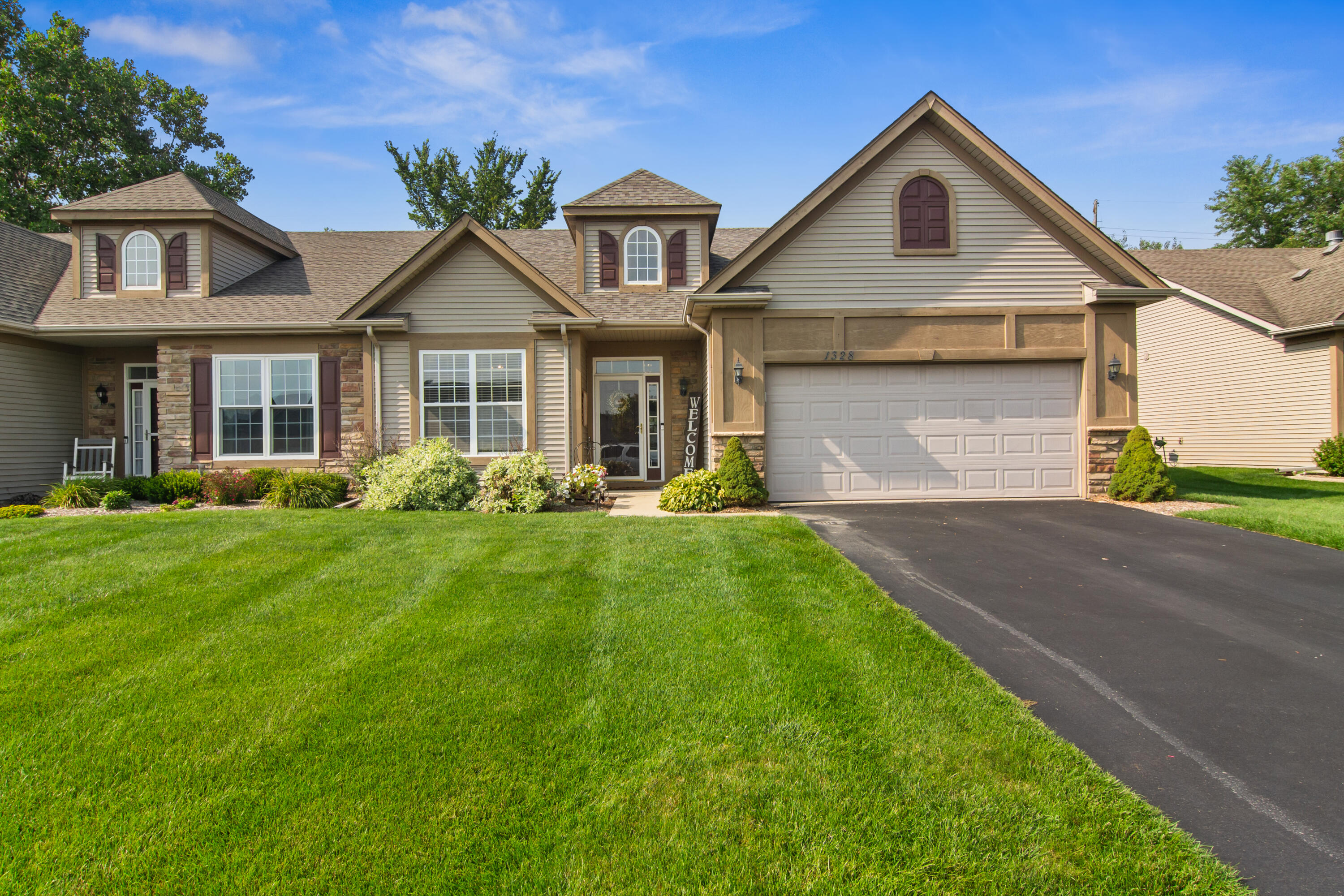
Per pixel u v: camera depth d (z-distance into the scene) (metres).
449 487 10.60
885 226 10.81
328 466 12.44
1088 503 10.39
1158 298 10.51
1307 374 15.09
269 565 6.10
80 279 13.18
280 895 2.43
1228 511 9.20
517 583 5.66
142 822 2.82
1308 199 32.19
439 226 31.86
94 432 13.79
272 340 12.49
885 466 10.90
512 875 2.49
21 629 4.65
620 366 14.46
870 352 10.77
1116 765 3.29
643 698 3.73
